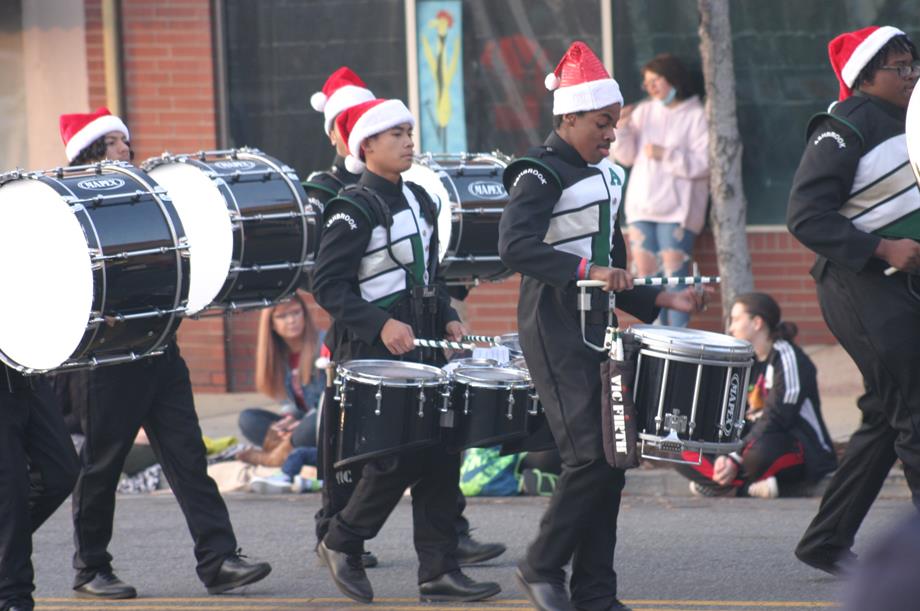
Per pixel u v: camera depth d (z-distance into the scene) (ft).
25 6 104.73
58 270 43.14
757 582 51.21
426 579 49.21
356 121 49.21
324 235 48.47
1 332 43.65
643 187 96.78
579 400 40.22
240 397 103.60
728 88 86.28
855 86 43.83
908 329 41.91
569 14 100.94
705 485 70.13
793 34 99.09
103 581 51.90
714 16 85.71
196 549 51.19
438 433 45.39
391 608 48.73
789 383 68.18
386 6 103.19
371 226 48.11
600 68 41.32
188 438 50.57
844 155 42.45
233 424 92.79
